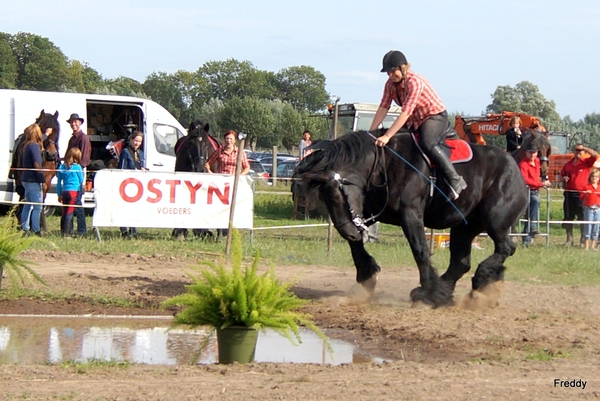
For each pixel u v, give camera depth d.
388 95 10.02
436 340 8.20
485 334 8.45
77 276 11.44
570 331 8.60
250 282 7.13
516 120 18.97
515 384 6.21
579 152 17.97
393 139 9.81
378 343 8.22
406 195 9.66
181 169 17.34
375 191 9.76
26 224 15.80
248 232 18.31
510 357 7.35
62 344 8.10
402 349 7.93
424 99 9.66
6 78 97.88
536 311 9.91
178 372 6.54
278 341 8.40
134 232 16.52
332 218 9.58
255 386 6.05
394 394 5.83
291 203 24.16
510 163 10.27
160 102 112.56
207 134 17.39
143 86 113.75
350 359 7.64
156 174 15.64
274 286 7.21
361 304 10.18
